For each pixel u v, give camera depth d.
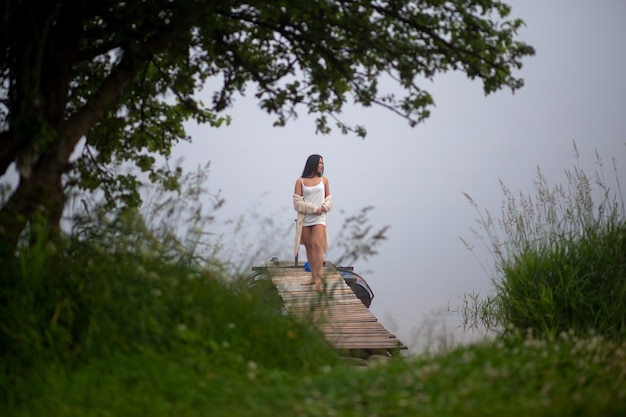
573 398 7.21
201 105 13.55
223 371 8.36
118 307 8.57
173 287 9.27
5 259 8.64
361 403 7.43
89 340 8.17
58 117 10.01
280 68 12.48
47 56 9.98
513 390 7.58
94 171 12.59
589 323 12.55
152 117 13.59
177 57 12.74
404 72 10.95
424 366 8.49
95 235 9.60
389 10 10.91
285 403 7.34
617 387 7.68
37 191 9.16
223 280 10.19
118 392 7.50
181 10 10.09
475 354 9.01
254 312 9.87
